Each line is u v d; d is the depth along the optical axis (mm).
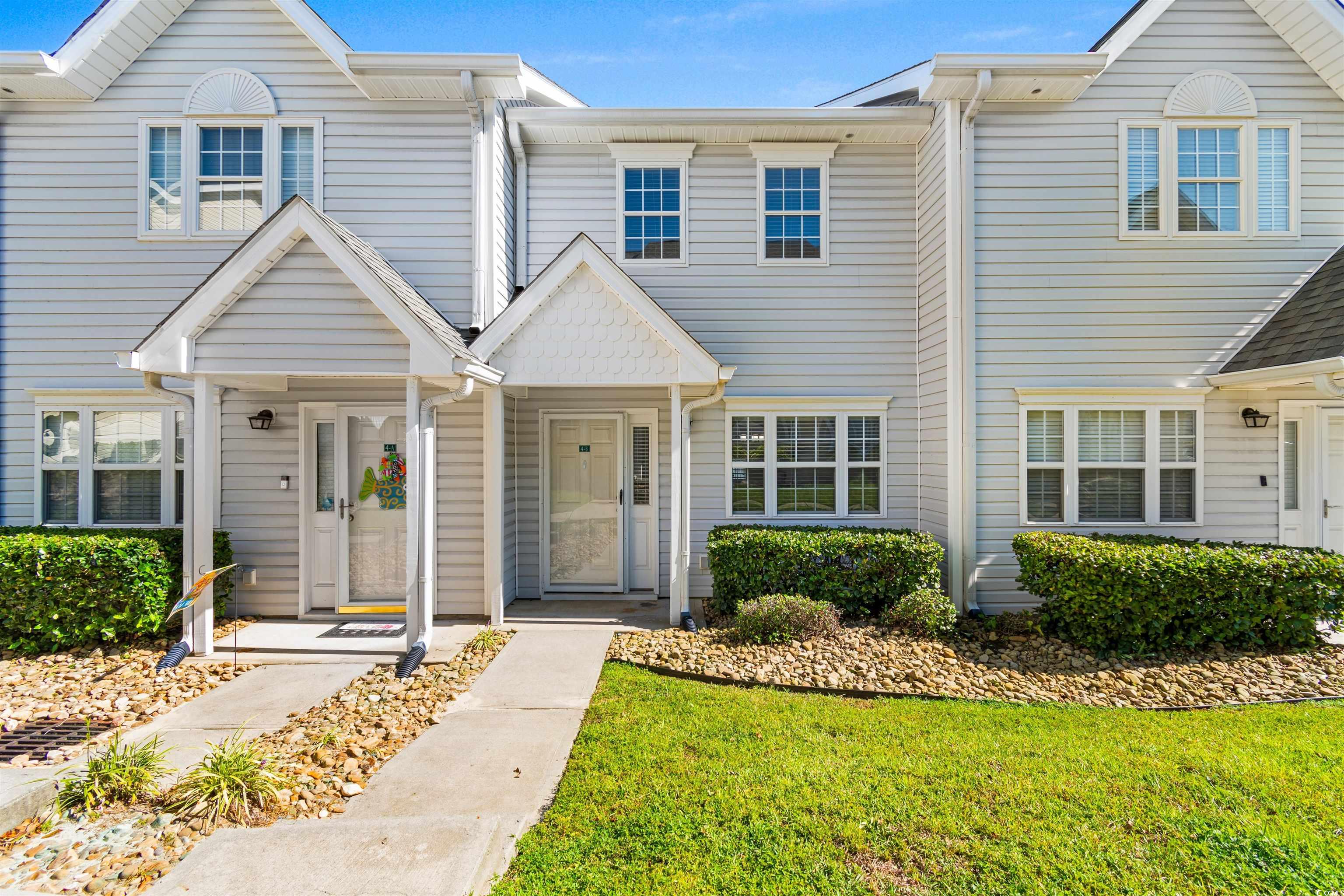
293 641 6148
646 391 8102
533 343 6441
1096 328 7156
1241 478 7184
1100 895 2641
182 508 7305
